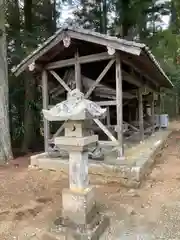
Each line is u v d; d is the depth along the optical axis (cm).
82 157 325
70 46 629
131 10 1164
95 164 531
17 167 670
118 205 399
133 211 377
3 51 746
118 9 1195
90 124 338
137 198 427
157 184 497
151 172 582
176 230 320
